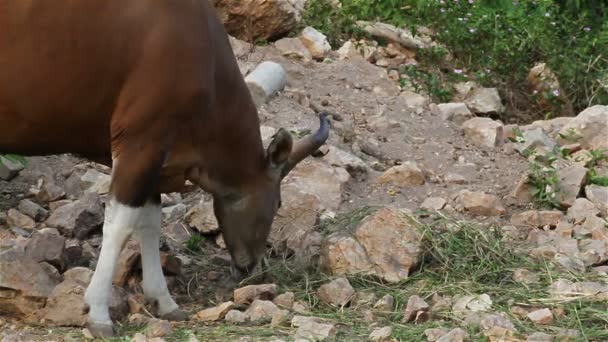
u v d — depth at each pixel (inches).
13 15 328.5
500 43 647.8
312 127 516.1
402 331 349.1
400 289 386.3
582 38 676.1
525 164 521.3
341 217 433.7
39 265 358.3
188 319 362.6
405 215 406.0
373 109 555.8
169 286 391.5
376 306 370.9
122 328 348.8
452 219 431.2
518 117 633.6
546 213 462.3
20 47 330.0
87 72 332.2
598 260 417.4
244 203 373.7
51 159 477.7
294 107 532.7
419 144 532.7
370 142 526.6
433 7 658.8
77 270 371.6
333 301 374.6
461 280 392.2
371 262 394.9
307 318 354.6
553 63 647.1
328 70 580.4
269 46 595.8
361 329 354.0
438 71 634.8
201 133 351.9
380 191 484.7
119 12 331.9
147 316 360.2
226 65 354.0
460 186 498.3
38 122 338.3
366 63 600.7
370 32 641.0
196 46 338.6
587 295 374.6
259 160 371.9
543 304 370.3
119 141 338.0
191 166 358.3
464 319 357.7
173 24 335.3
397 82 609.3
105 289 342.6
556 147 529.7
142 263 364.5
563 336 344.2
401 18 658.8
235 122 360.2
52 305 348.8
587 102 640.4
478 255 407.2
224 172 365.7
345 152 498.3
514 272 398.6
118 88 335.3
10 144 344.8
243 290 373.7
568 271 402.6
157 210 363.3
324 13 641.0
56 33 329.7
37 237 382.3
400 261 393.4
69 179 465.4
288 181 466.9
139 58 332.8
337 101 557.3
